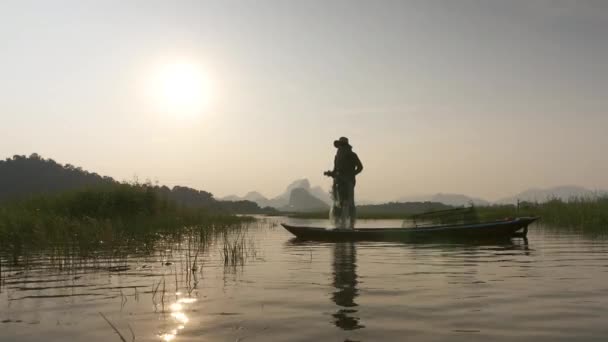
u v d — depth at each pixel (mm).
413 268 8922
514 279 7535
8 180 92688
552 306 5641
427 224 17266
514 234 15578
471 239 15312
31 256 10883
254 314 5402
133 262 10008
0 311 5660
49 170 103688
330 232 16391
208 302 6047
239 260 10336
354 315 5316
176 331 4758
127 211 21547
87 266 9398
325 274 8273
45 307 5855
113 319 5246
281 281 7566
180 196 87500
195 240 15305
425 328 4781
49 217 15523
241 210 99375
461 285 7059
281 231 22375
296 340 4430
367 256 11062
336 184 18812
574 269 8539
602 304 5723
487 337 4469
